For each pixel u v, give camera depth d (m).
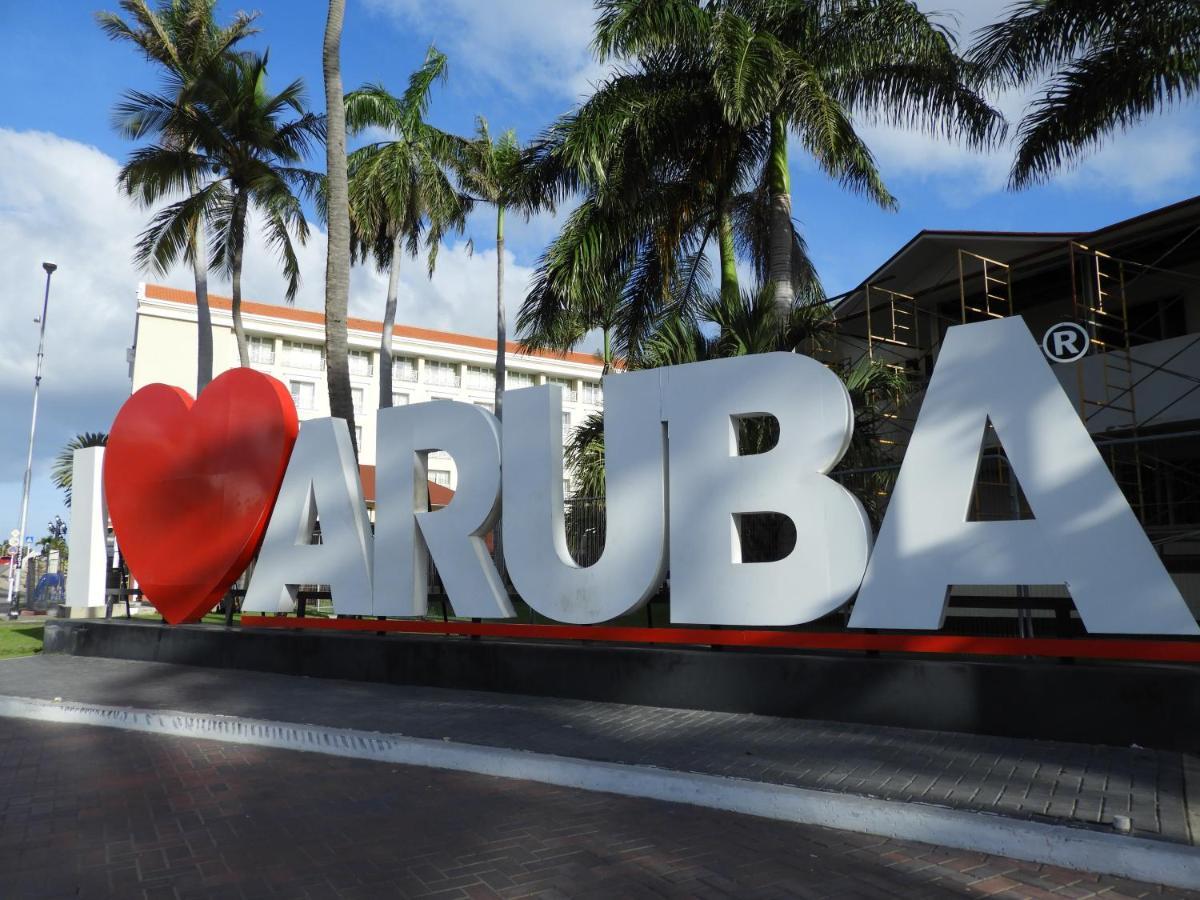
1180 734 6.13
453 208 26.02
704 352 13.03
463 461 9.86
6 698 9.57
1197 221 13.68
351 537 10.73
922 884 4.13
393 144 22.62
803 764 6.07
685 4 13.60
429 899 3.98
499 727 7.61
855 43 13.70
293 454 11.36
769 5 13.91
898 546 7.36
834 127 12.78
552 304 14.97
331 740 7.23
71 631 13.66
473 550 9.74
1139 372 14.23
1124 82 11.55
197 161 22.45
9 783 6.20
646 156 14.18
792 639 7.76
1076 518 6.64
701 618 8.19
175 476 12.53
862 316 18.77
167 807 5.54
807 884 4.14
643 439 8.72
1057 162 12.65
